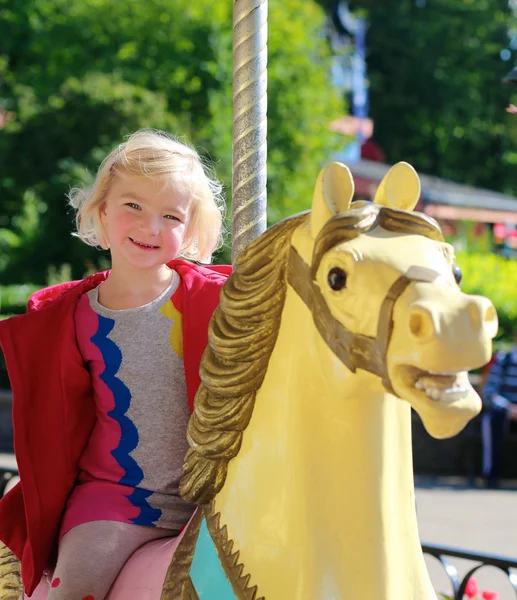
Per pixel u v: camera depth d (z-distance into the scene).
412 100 26.41
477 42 26.81
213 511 1.63
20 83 13.98
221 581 1.57
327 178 1.42
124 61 13.69
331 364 1.40
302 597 1.49
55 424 1.92
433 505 6.69
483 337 1.23
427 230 1.39
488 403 7.80
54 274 12.02
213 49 13.63
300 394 1.51
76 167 12.39
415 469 8.23
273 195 13.24
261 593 1.52
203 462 1.65
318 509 1.50
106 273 2.05
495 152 26.84
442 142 26.34
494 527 5.96
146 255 1.87
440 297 1.26
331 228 1.38
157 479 1.87
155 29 13.79
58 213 12.88
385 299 1.30
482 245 16.98
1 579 2.05
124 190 1.87
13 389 1.89
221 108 13.35
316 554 1.50
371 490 1.50
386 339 1.30
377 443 1.50
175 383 1.89
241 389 1.57
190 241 2.02
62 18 14.42
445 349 1.21
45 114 12.70
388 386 1.32
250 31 2.00
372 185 16.73
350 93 26.61
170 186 1.87
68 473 1.93
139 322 1.89
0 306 10.66
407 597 1.53
